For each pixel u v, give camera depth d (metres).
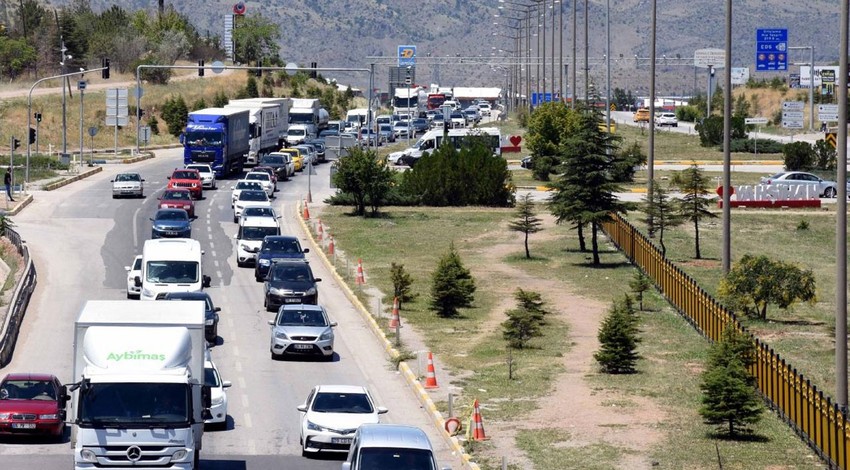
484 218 159.50
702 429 68.19
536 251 136.38
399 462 51.19
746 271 97.56
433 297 105.75
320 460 65.00
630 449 64.38
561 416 71.94
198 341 57.72
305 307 92.12
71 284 115.44
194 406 55.81
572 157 129.88
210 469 62.41
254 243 126.75
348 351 93.12
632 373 82.62
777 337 91.19
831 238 144.75
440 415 72.69
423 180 171.38
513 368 84.75
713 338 90.81
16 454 63.94
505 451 64.56
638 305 106.19
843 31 68.00
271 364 88.44
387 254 134.38
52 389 68.50
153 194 176.38
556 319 102.19
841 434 59.25
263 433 70.50
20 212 156.25
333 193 184.50
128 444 54.06
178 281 100.12
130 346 56.16
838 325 65.75
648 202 131.50
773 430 67.81
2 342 87.56
